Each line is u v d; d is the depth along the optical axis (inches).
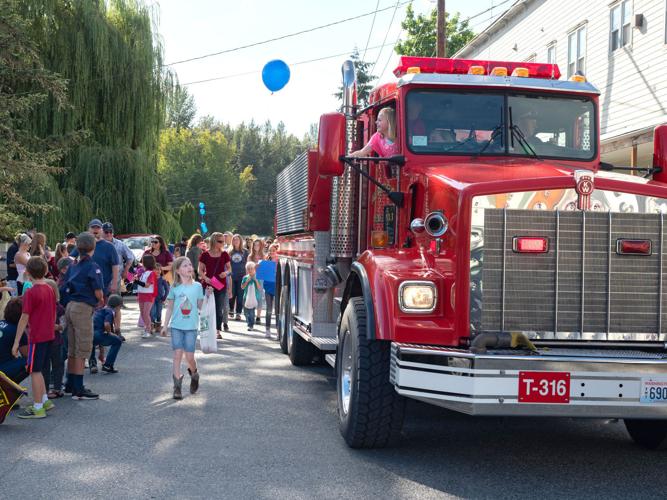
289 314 463.2
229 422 296.5
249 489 213.6
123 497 206.4
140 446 260.2
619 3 815.7
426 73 284.5
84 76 1136.8
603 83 850.1
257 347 522.0
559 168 259.9
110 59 1165.1
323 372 417.7
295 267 434.6
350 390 253.1
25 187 976.9
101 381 387.5
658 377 212.2
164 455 248.7
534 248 222.7
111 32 1170.6
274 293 585.6
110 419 302.0
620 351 222.8
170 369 424.5
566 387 210.2
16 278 614.2
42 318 304.7
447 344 223.5
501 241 222.8
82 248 346.3
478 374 208.8
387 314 230.2
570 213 224.2
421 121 278.4
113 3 1207.6
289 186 464.8
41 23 1116.5
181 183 3772.1
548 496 210.5
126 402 335.9
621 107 812.0
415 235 261.0
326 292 352.8
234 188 4047.7
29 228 888.9
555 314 223.0
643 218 226.7
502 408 209.5
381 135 296.2
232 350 504.7
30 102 831.7
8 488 213.9
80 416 308.0
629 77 794.8
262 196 5659.5
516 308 222.4
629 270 225.9
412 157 274.4
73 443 264.4
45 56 1128.8
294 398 344.5
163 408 323.0
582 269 223.9
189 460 242.7
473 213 223.3
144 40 1203.9
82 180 1157.7
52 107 1114.7
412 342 225.1
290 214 455.8
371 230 308.3
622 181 229.1
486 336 215.3
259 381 388.5
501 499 207.6
